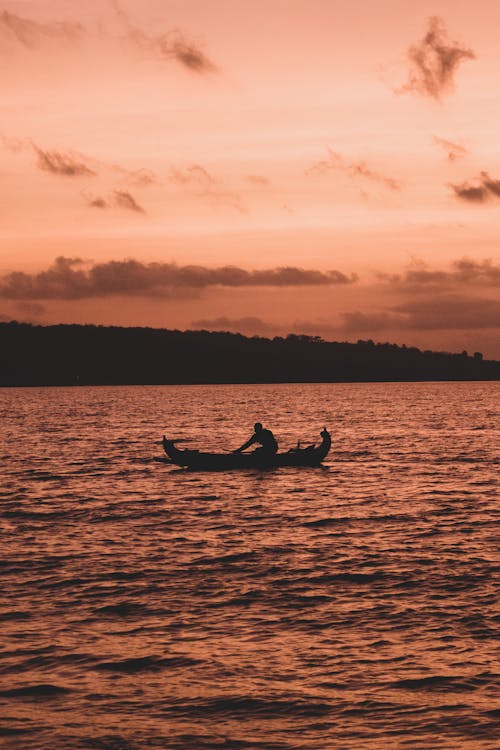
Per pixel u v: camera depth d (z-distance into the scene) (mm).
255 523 27953
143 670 13922
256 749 11125
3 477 42281
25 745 11234
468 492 35500
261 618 16719
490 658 14281
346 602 17828
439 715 12078
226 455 44031
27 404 169250
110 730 11695
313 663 14180
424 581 19531
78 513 30250
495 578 19719
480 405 148125
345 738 11414
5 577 20141
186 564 21531
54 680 13516
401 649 14805
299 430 82812
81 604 17781
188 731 11664
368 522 27906
